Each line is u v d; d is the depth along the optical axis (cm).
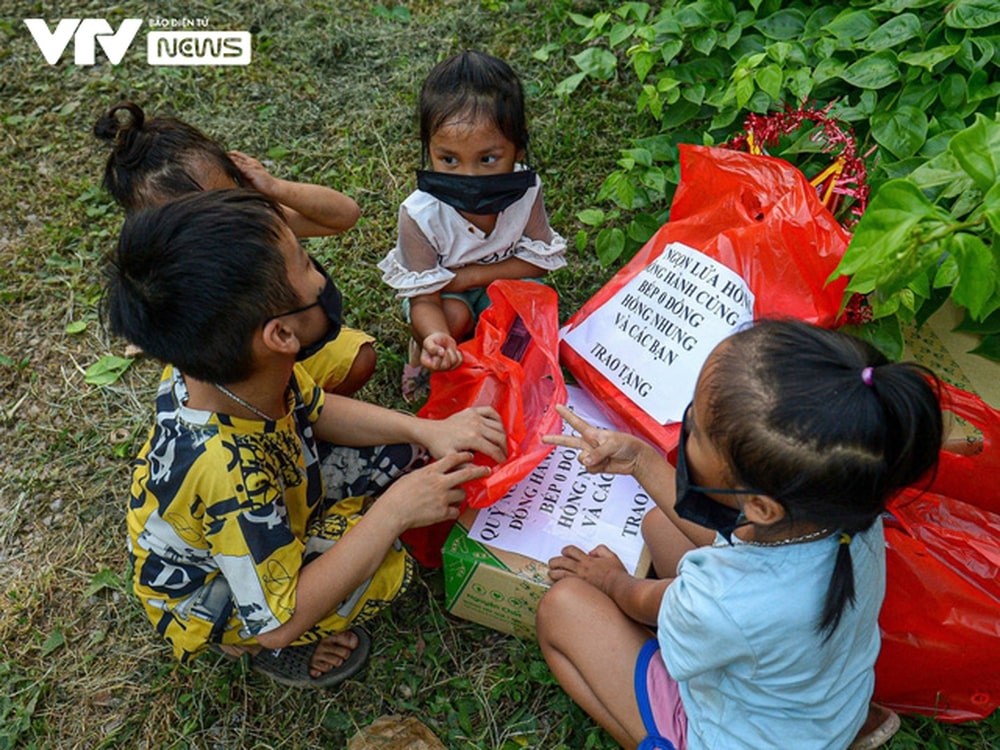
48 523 227
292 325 153
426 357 206
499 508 196
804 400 121
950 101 224
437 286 227
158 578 175
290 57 341
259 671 197
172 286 141
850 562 135
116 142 184
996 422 174
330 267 274
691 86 262
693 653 146
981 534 178
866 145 236
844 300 189
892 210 147
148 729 191
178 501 161
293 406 177
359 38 342
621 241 246
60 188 303
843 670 150
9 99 331
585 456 179
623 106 305
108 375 256
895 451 122
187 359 148
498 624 200
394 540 176
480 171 209
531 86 314
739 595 139
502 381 204
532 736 187
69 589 214
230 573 163
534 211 232
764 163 206
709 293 202
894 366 123
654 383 204
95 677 200
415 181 296
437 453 192
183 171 181
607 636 170
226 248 142
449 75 202
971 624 167
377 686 196
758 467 125
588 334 219
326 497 205
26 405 252
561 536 192
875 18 240
